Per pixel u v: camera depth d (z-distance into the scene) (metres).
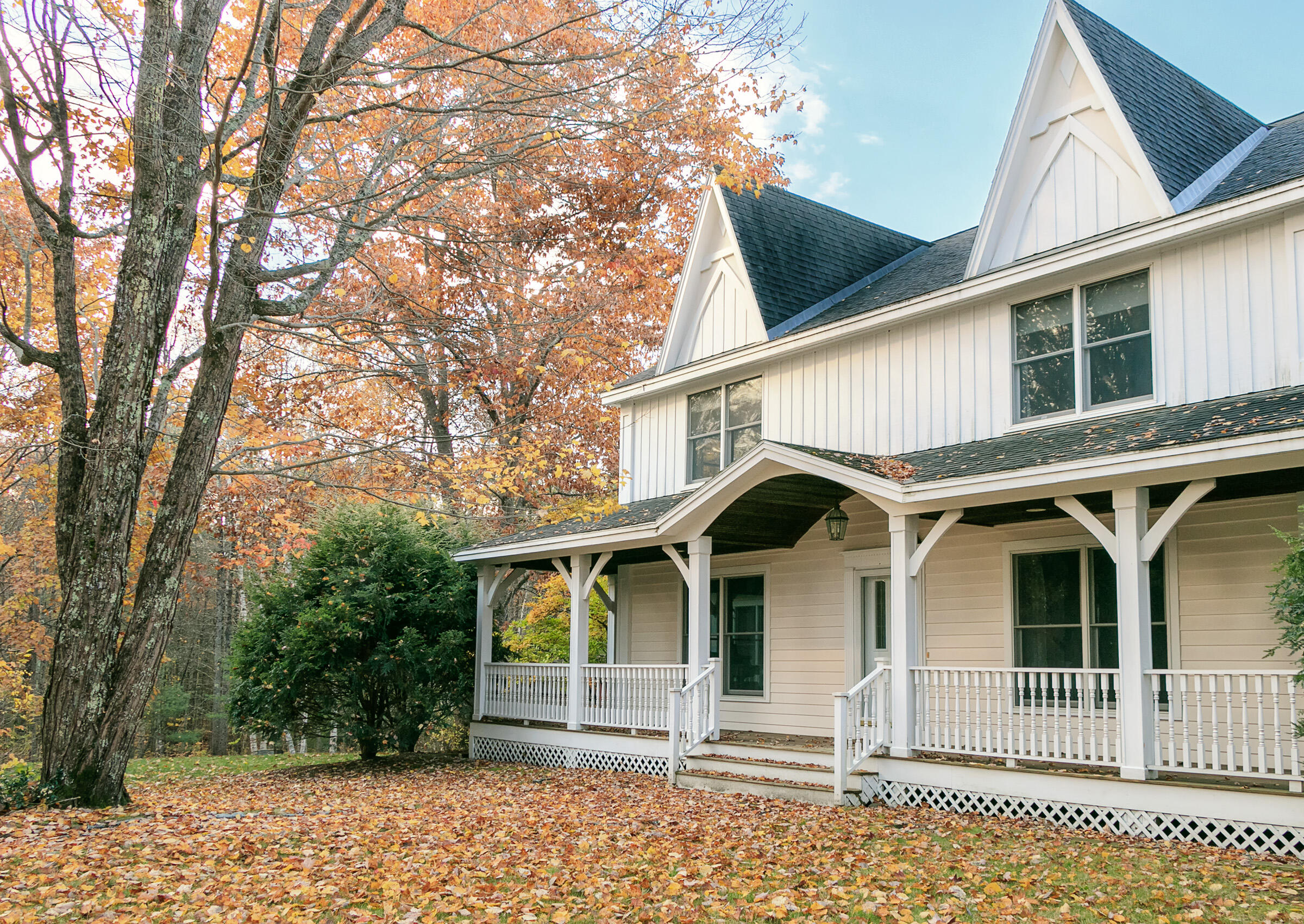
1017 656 12.37
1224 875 7.40
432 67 12.54
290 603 17.41
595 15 12.87
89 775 11.14
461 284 24.06
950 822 9.85
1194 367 10.89
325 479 24.61
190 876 7.61
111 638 11.45
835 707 11.20
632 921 6.52
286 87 12.57
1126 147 11.71
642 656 18.56
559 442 26.59
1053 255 12.01
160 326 12.01
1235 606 10.28
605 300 24.59
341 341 15.05
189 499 12.08
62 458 11.90
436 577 18.44
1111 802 9.30
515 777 14.94
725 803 11.45
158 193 11.88
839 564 14.86
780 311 16.48
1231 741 8.62
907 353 14.14
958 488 10.54
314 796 13.02
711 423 17.55
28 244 15.62
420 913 6.59
